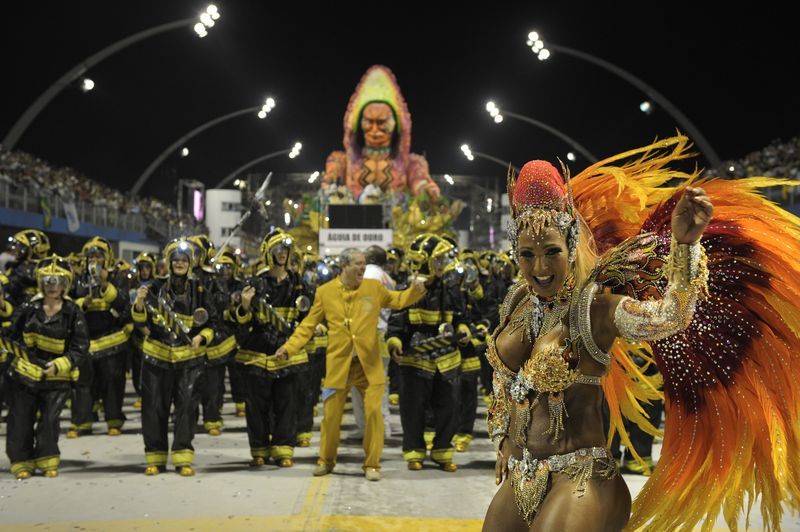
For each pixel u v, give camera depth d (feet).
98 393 35.99
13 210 73.77
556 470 11.00
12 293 36.73
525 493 11.11
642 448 26.37
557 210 11.12
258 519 20.86
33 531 19.63
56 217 82.43
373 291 26.03
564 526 10.52
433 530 19.94
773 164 74.59
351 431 35.29
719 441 11.87
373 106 95.30
